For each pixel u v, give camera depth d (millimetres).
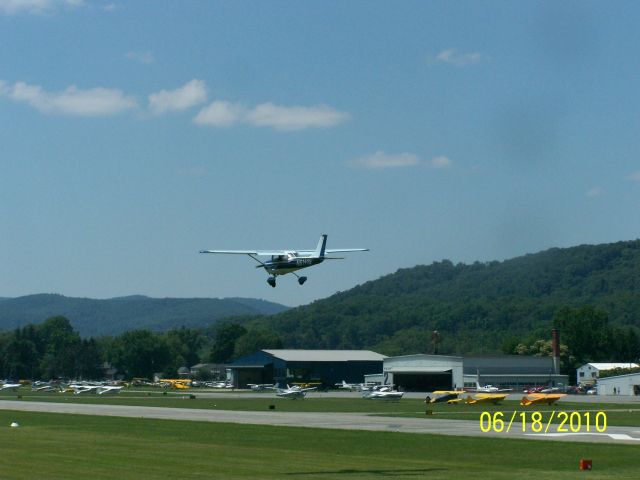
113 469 41562
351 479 39000
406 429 67938
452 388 190250
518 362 192000
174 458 46562
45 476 38906
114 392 169250
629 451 50625
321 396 157875
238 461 45406
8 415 87375
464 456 48406
